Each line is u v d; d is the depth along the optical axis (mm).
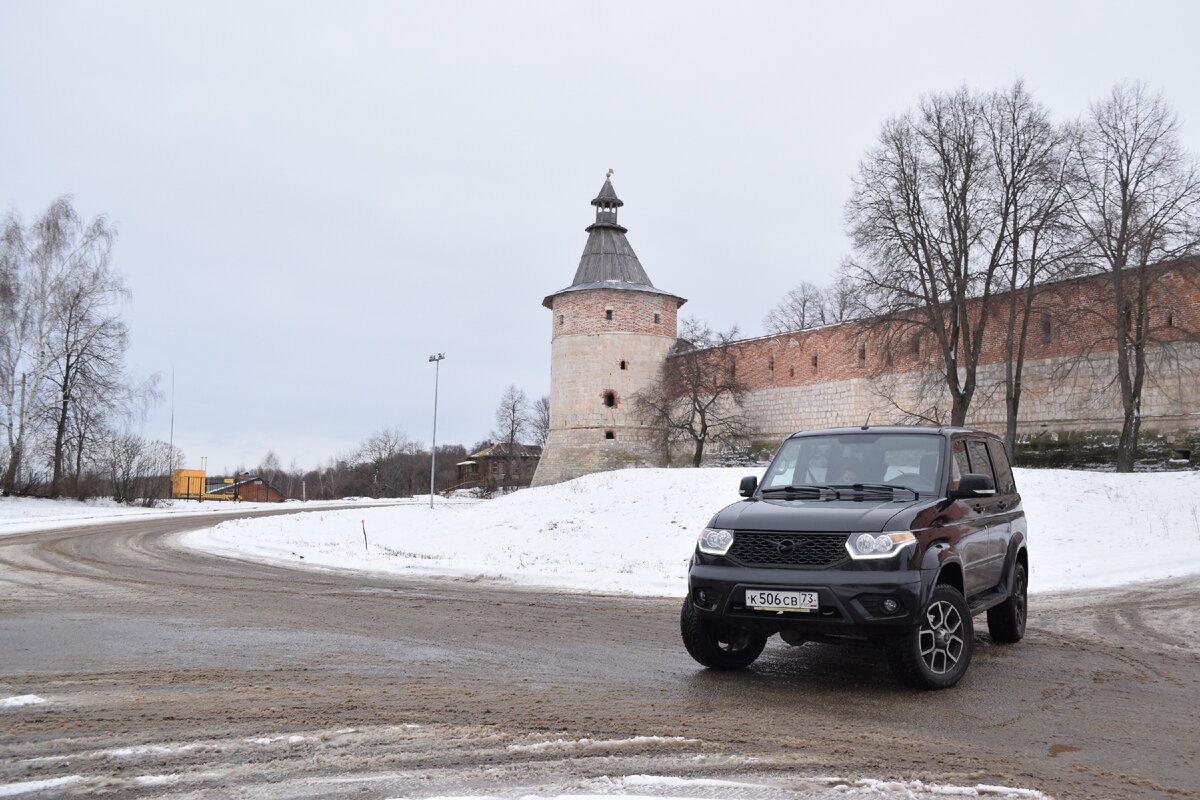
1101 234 33125
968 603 8438
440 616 11758
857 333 38281
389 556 23094
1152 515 21750
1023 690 7297
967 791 4734
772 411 53156
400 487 111000
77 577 16906
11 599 13414
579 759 5238
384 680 7539
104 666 8117
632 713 6395
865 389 47344
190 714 6281
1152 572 15664
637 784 4789
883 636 7070
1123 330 32594
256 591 14750
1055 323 35906
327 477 137375
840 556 7160
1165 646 9469
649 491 33406
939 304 35719
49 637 9805
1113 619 11336
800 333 51562
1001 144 35250
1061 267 33281
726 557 7578
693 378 55031
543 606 12859
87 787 4727
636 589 15195
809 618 7121
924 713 6484
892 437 8797
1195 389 34750
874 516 7332
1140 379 33062
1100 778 4996
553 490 37812
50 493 51219
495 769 5043
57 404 50406
